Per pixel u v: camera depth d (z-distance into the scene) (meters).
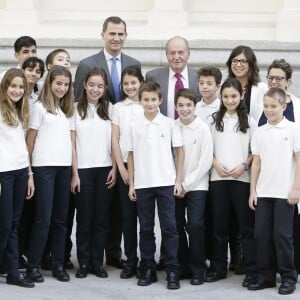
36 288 7.31
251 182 7.41
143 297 7.11
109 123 7.81
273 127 7.29
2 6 11.40
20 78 7.21
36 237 7.48
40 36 11.27
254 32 11.07
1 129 7.21
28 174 7.38
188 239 7.94
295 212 7.54
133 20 11.25
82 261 7.77
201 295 7.18
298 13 10.85
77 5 11.34
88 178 7.73
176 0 11.08
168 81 8.05
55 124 7.50
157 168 7.48
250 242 7.52
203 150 7.53
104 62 8.21
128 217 7.74
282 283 7.28
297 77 10.61
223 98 7.52
